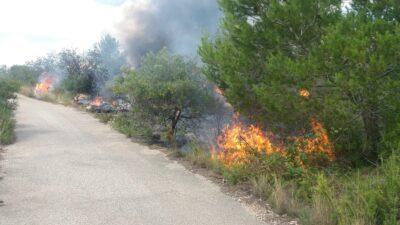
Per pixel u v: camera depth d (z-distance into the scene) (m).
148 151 10.66
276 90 7.26
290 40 7.86
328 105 6.86
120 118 14.59
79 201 6.61
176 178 8.13
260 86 7.93
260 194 6.95
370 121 7.45
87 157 9.74
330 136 7.46
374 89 6.54
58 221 5.75
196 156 9.52
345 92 6.84
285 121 7.68
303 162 7.50
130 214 6.11
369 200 5.36
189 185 7.66
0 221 5.70
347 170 7.41
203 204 6.61
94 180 7.81
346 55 6.45
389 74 6.67
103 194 7.00
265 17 8.06
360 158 7.72
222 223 5.83
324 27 7.61
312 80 7.00
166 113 12.38
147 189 7.36
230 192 7.25
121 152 10.45
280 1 8.09
